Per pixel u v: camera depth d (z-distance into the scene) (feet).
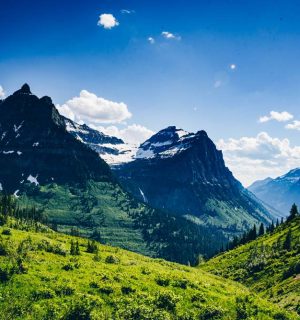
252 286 443.73
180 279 259.80
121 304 208.95
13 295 198.49
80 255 313.32
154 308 211.61
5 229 362.33
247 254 579.89
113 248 424.46
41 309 190.80
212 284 285.64
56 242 355.15
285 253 504.84
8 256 245.04
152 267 306.96
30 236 352.69
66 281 221.66
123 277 246.27
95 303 202.80
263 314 237.45
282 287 382.63
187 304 227.40
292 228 625.82
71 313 191.01
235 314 229.04
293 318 242.78
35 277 218.18
